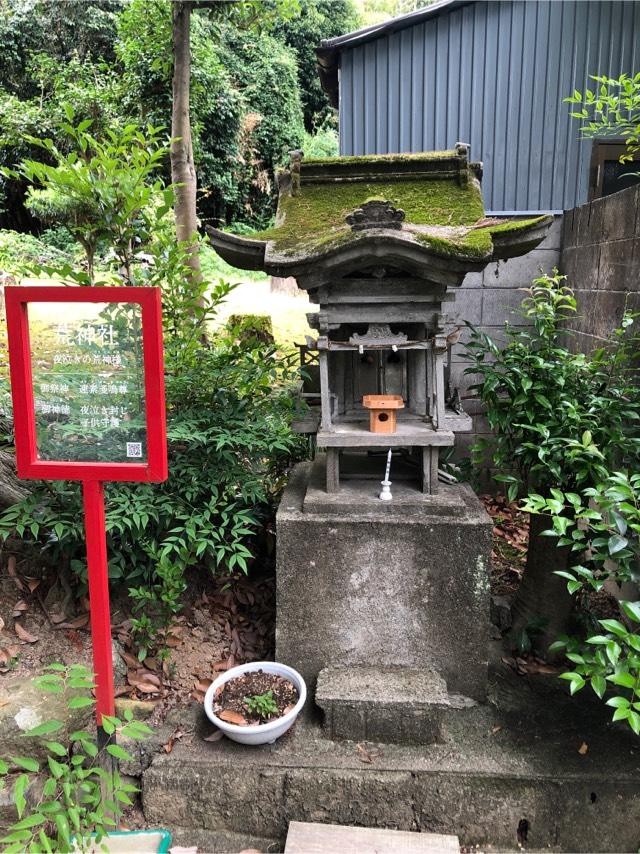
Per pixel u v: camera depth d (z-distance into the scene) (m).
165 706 2.71
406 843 2.26
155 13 5.20
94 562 2.23
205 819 2.46
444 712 2.68
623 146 4.75
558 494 2.27
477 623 2.68
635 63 4.71
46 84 11.40
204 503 2.90
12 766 2.28
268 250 2.56
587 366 2.83
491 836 2.38
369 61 4.88
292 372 3.26
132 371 2.16
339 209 2.91
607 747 2.47
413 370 2.91
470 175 3.03
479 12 4.70
